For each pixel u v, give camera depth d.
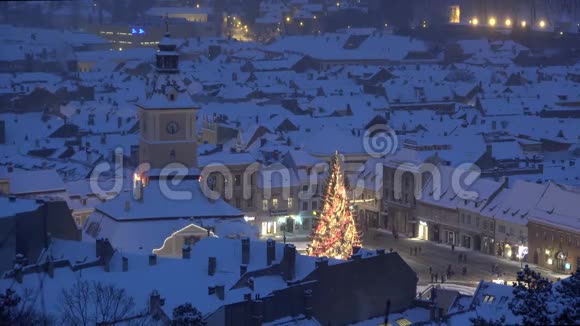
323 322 141.12
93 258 146.38
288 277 139.62
